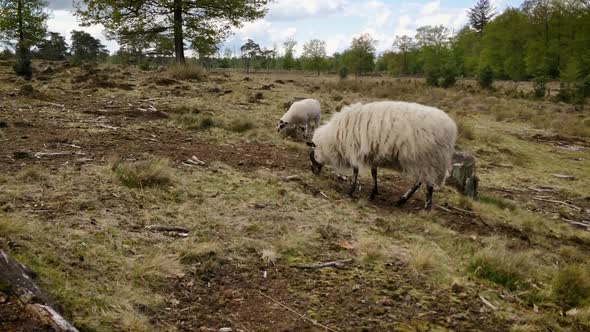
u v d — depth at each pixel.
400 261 4.98
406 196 7.31
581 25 44.28
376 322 3.80
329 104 17.28
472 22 84.69
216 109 12.62
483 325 3.95
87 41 64.00
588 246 7.20
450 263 5.14
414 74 59.81
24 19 25.61
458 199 8.22
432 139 6.58
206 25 24.28
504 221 7.61
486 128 17.38
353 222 6.05
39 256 3.81
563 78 37.50
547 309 4.39
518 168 12.31
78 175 5.98
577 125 19.42
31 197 5.12
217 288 4.09
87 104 11.38
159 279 4.01
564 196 10.34
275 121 12.41
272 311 3.83
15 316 2.84
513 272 4.93
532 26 49.06
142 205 5.46
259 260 4.64
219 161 7.85
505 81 50.75
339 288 4.29
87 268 3.89
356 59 54.28
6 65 19.20
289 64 66.00
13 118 8.95
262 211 5.86
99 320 3.26
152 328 3.38
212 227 5.19
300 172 8.05
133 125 9.59
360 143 7.03
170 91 14.71
